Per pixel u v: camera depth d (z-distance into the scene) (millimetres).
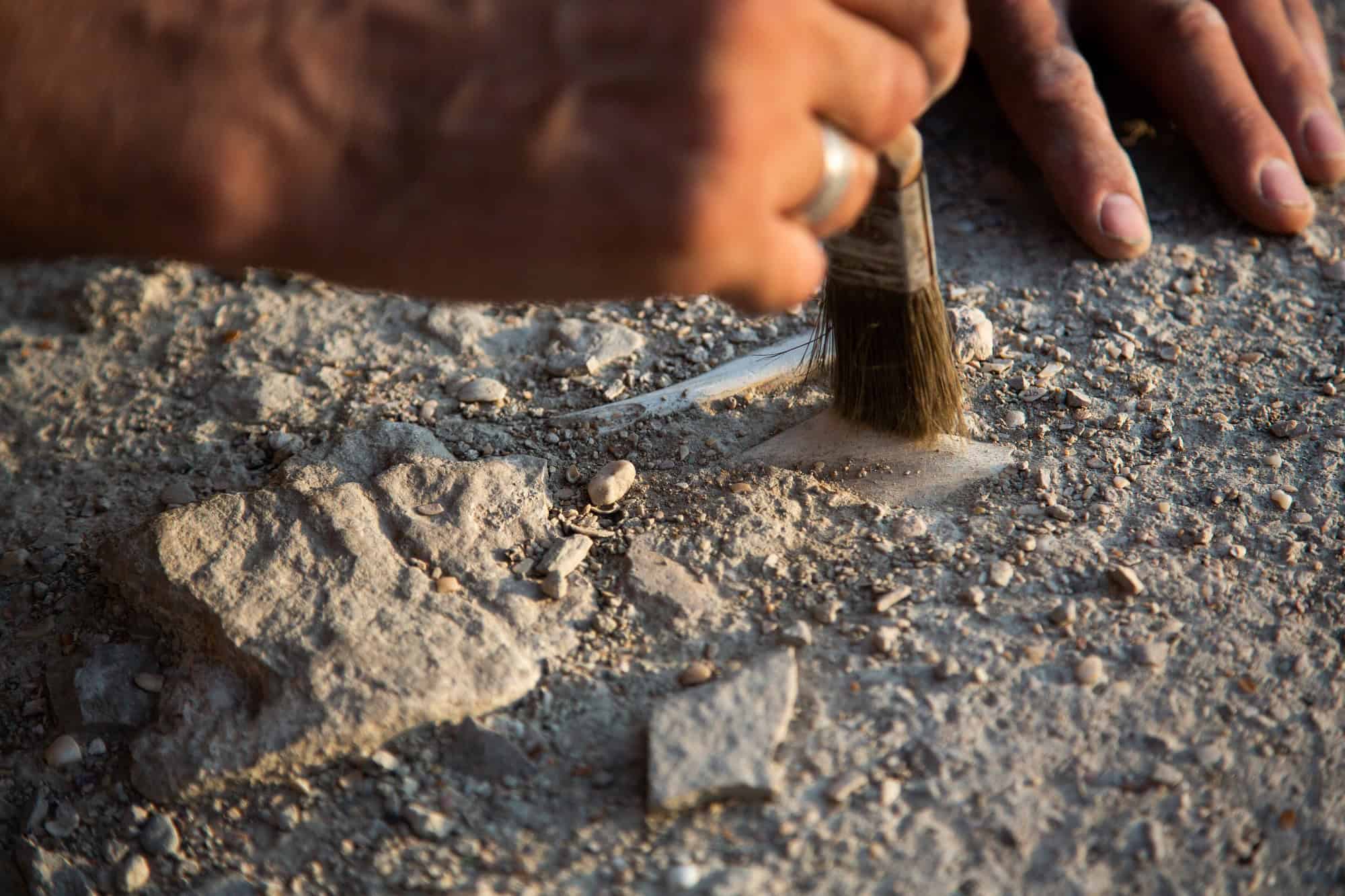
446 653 671
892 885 638
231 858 655
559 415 744
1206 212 814
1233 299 780
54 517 731
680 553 699
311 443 743
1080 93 806
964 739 658
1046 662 671
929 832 645
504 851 648
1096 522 705
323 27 599
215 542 693
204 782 660
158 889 653
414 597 684
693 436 733
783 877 639
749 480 718
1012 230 813
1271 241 802
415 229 602
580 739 665
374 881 647
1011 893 637
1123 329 767
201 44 596
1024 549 695
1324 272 789
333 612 678
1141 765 655
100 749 677
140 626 697
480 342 774
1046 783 652
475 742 664
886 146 656
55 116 595
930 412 717
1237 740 659
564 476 724
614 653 681
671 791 646
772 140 600
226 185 597
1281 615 682
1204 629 679
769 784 646
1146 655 671
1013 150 847
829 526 707
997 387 747
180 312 798
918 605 685
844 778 652
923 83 625
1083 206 791
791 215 622
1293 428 729
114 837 662
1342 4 922
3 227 606
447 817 655
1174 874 640
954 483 717
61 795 671
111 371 779
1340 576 691
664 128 596
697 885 639
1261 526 703
